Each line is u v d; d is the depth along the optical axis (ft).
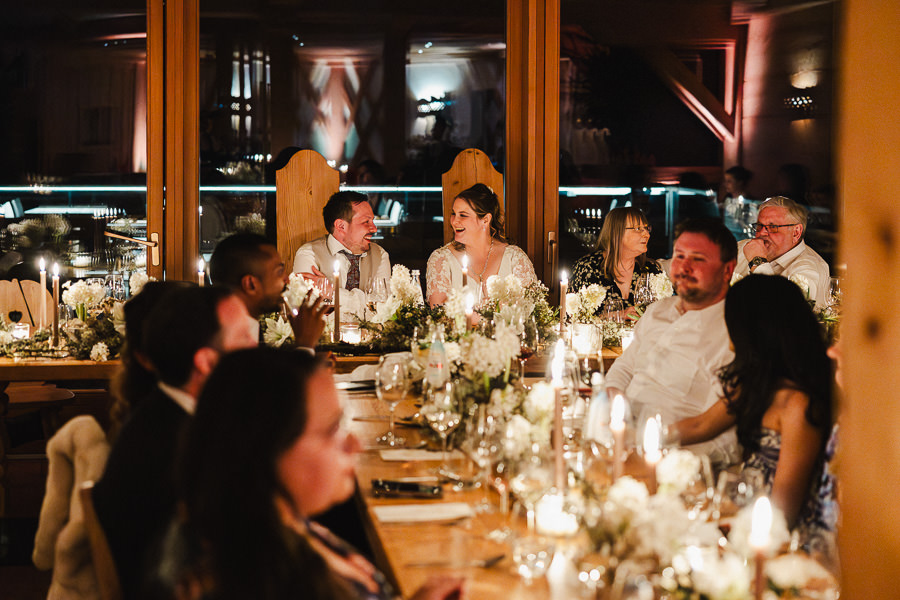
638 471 6.56
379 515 6.26
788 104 18.85
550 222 17.93
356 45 18.06
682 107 18.51
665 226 18.79
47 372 12.79
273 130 17.89
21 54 17.08
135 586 5.27
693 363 9.29
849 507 3.00
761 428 7.28
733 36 18.52
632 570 4.28
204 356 5.77
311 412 3.76
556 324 14.40
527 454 5.92
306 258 16.31
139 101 17.26
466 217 15.90
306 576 3.55
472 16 18.11
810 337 7.18
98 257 17.40
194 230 17.25
